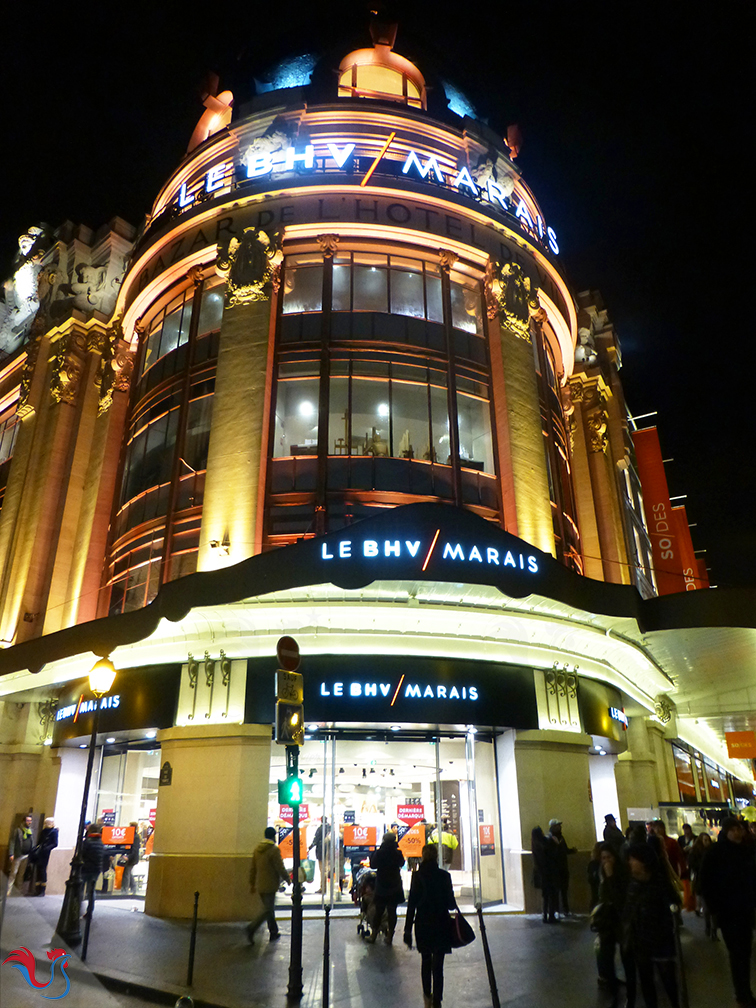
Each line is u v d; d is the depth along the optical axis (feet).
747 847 28.32
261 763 55.06
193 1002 29.55
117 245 101.91
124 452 84.79
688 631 59.72
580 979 32.91
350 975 34.01
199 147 91.40
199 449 72.64
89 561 81.56
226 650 58.03
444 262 79.30
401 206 79.51
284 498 66.80
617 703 70.95
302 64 93.45
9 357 110.83
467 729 59.00
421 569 49.16
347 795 58.90
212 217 81.61
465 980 32.99
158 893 53.52
